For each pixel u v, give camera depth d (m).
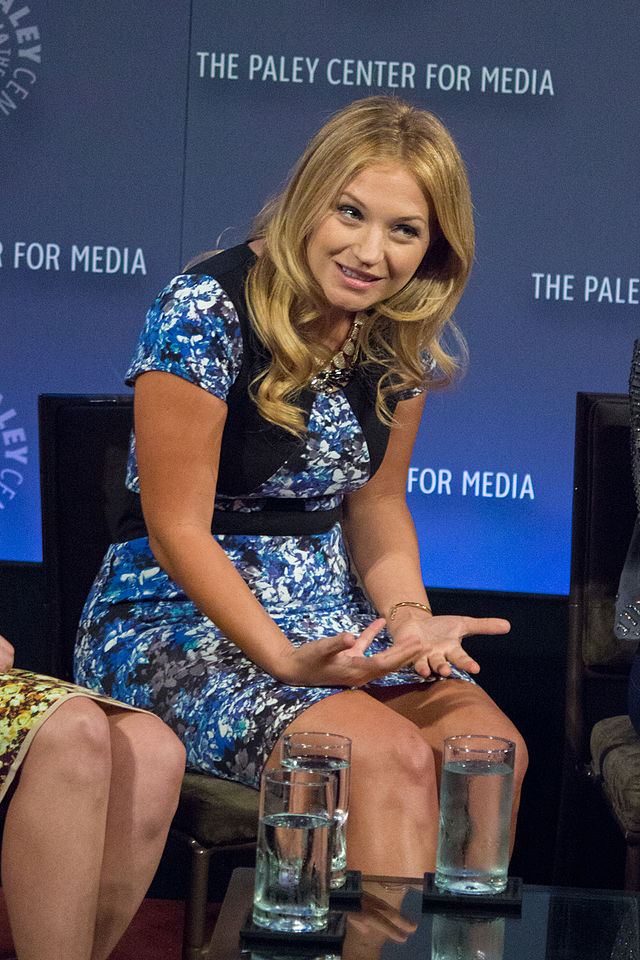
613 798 6.79
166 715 6.10
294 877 3.95
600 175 10.46
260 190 10.57
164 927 7.61
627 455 7.73
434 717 5.89
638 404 7.23
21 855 5.05
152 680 6.24
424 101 10.47
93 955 5.52
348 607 6.70
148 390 6.12
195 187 10.59
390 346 6.65
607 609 7.72
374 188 5.88
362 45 10.45
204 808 6.01
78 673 6.64
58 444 7.43
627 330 10.55
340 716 5.40
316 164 5.97
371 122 5.96
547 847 9.28
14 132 10.55
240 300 6.25
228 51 10.48
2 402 10.70
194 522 6.08
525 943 4.03
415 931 4.10
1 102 10.52
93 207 10.61
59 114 10.54
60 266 10.66
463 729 5.75
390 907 4.20
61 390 10.71
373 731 5.26
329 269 6.04
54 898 5.04
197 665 6.16
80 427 7.44
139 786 5.44
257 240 6.66
